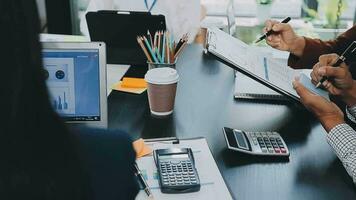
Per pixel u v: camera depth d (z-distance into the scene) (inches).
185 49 70.2
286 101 53.6
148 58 53.4
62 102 43.3
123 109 50.6
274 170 39.3
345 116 49.9
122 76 59.8
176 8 85.7
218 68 63.1
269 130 46.8
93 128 24.0
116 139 23.8
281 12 110.7
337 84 48.8
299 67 62.9
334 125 42.1
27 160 17.2
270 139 43.7
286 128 47.3
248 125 47.7
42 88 17.5
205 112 50.4
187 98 53.8
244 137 43.9
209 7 101.3
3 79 16.4
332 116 43.0
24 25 16.6
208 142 43.8
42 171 17.5
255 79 51.7
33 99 17.2
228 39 57.2
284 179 38.0
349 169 38.3
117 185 23.6
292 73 56.7
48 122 17.7
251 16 108.5
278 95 54.1
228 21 71.1
